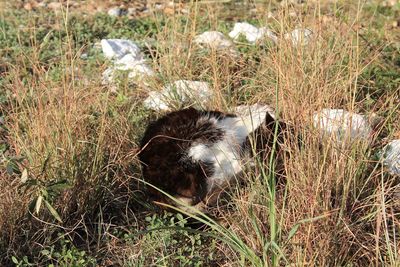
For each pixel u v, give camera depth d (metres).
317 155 5.40
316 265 5.03
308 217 5.11
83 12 11.71
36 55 7.53
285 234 5.22
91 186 6.09
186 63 8.19
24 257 5.38
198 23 9.98
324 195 5.24
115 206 6.28
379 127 6.47
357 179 5.58
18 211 5.73
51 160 6.03
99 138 6.21
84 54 9.49
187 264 5.50
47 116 6.25
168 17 10.63
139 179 6.03
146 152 6.14
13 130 6.77
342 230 5.18
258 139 5.83
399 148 6.12
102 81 8.04
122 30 10.48
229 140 5.99
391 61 8.82
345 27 8.02
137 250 5.62
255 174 5.59
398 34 10.22
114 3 12.24
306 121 5.69
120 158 6.36
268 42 7.82
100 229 5.79
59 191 5.94
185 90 7.69
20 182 5.76
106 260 5.63
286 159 5.50
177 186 5.95
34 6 12.10
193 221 6.02
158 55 8.79
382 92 7.94
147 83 8.03
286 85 6.29
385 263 4.96
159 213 6.13
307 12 7.65
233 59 8.29
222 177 5.90
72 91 6.59
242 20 10.99
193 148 5.95
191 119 6.19
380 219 4.97
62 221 5.80
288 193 5.45
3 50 9.49
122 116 6.87
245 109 6.98
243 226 5.38
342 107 6.23
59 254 5.41
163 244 5.59
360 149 5.71
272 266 4.82
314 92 6.12
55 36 10.26
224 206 5.89
